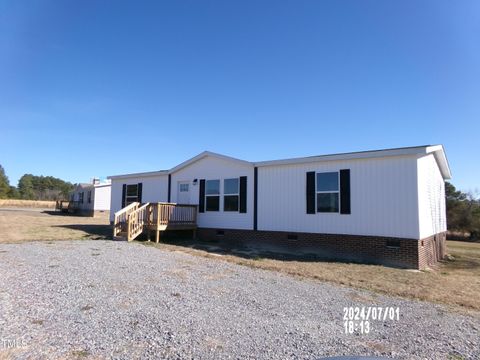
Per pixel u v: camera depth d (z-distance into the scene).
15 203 57.03
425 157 11.02
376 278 7.89
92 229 17.95
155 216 13.61
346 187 11.03
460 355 3.67
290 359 3.44
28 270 7.09
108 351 3.45
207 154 15.07
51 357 3.27
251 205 13.46
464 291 7.00
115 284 6.18
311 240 11.65
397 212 10.02
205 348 3.62
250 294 5.93
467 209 26.33
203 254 10.29
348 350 3.71
